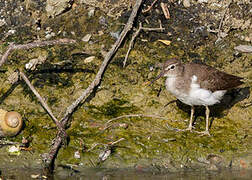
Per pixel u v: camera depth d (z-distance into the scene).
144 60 11.80
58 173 9.45
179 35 12.29
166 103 11.10
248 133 10.41
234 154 9.94
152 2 12.62
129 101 11.09
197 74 10.40
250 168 9.69
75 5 12.67
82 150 9.88
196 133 10.45
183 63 11.33
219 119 10.86
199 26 12.40
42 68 11.53
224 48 12.09
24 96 10.98
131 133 10.32
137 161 9.74
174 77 10.52
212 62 11.84
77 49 11.93
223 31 12.41
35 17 12.47
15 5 12.61
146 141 10.12
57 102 10.93
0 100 10.88
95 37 12.23
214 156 9.91
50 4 12.39
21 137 10.14
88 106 10.92
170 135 10.34
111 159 9.76
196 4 12.71
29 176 9.29
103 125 10.48
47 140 10.10
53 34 12.29
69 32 12.33
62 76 11.43
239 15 12.52
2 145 9.98
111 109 10.89
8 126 9.95
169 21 12.47
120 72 11.55
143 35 12.25
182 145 10.08
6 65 11.50
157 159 9.80
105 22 12.44
